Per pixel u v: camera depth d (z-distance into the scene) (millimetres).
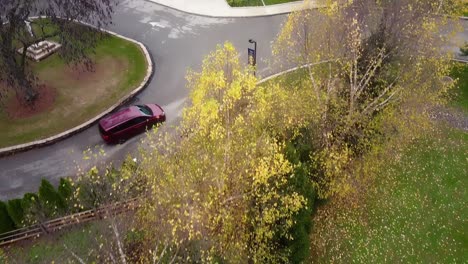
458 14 29828
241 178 19797
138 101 31859
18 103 31094
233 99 21922
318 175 23469
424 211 25125
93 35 31312
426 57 26641
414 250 23328
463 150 28578
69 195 22516
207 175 19406
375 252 23266
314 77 27203
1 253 21344
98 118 30125
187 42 37250
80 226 21531
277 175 19625
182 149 21125
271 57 35250
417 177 26891
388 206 25328
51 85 32625
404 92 25281
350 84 25422
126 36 37812
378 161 26047
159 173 20328
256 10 40625
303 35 30641
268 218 18828
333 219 24672
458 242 23688
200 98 21234
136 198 21078
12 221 22469
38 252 21109
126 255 19375
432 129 29453
